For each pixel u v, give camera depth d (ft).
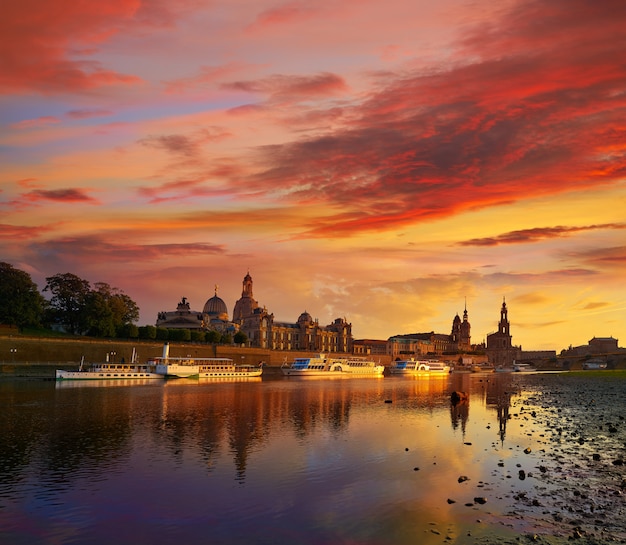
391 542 82.43
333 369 602.03
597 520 89.20
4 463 129.18
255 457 135.64
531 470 120.88
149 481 114.93
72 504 100.83
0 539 85.35
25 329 509.76
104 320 545.85
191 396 291.79
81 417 202.28
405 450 143.13
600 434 167.84
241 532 87.56
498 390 380.78
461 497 102.17
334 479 115.65
